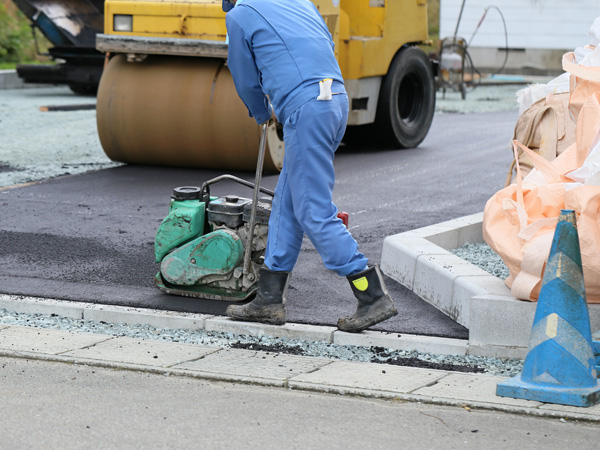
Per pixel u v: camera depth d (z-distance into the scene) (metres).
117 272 9.58
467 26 37.62
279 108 7.42
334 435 5.68
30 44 40.88
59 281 9.19
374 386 6.49
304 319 8.09
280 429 5.76
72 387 6.41
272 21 7.38
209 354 7.17
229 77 15.45
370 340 7.56
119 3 15.59
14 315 8.29
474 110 28.17
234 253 8.39
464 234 10.89
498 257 10.35
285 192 7.66
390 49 19.00
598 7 36.03
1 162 16.86
